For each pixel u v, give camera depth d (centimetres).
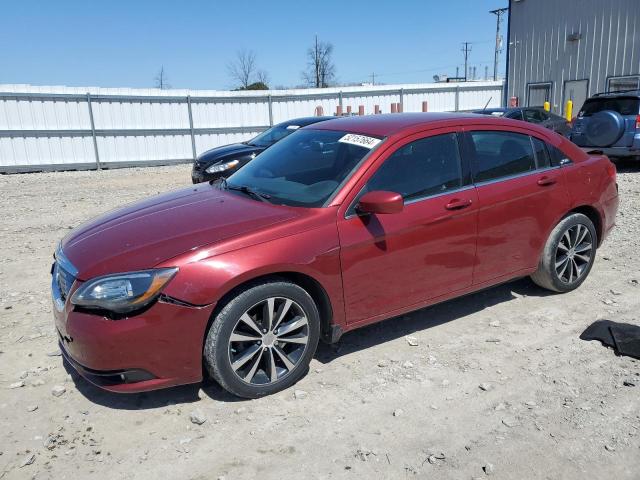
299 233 332
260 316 332
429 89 2406
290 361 342
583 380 346
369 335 419
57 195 1227
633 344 384
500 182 420
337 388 345
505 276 437
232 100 2044
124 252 316
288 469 273
